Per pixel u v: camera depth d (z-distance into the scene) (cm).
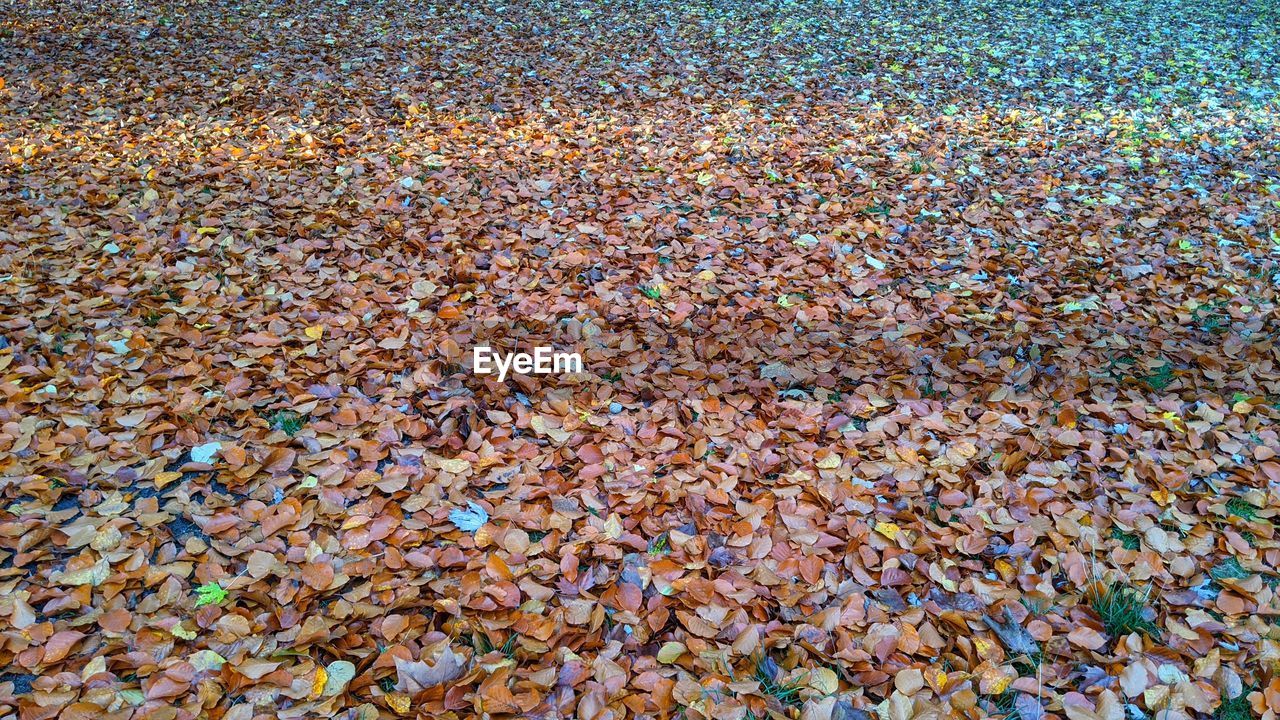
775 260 468
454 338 377
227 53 828
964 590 254
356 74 785
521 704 215
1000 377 363
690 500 285
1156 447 321
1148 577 259
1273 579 265
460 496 287
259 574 250
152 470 291
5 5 947
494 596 247
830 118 713
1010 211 538
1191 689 222
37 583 246
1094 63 907
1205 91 809
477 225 489
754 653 230
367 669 227
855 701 218
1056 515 282
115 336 367
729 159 611
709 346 379
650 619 243
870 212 532
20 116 629
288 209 499
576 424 325
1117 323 411
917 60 905
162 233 462
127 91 702
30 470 286
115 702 211
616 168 587
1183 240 495
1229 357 380
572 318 401
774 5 1136
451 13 1031
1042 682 225
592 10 1076
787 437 321
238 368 347
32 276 409
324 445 307
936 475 303
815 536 271
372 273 432
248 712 209
